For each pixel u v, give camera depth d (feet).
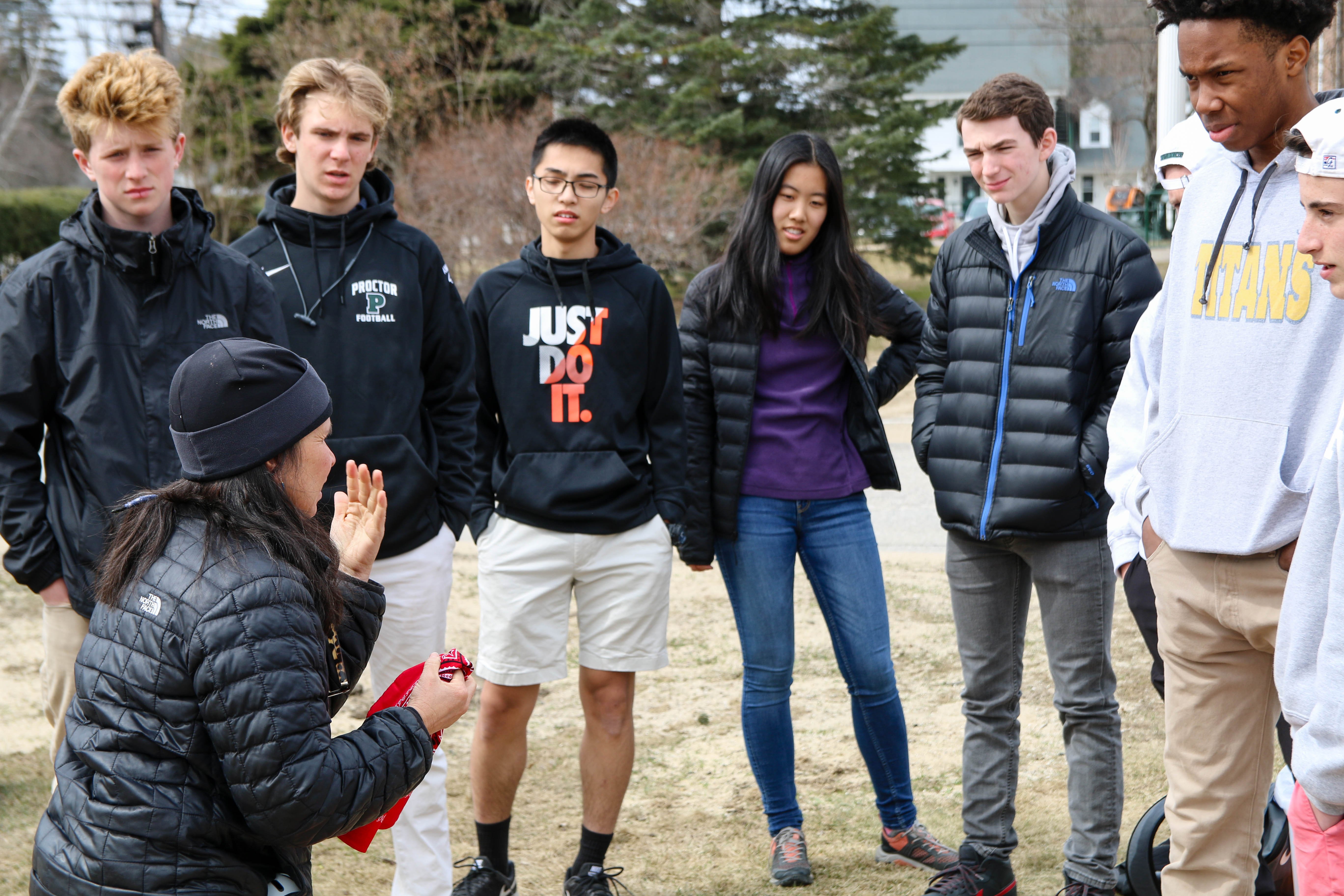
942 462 10.17
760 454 10.73
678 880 10.58
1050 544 9.65
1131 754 12.75
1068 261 9.64
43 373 8.57
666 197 58.18
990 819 9.96
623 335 10.39
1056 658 9.75
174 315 8.82
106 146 8.55
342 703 6.41
